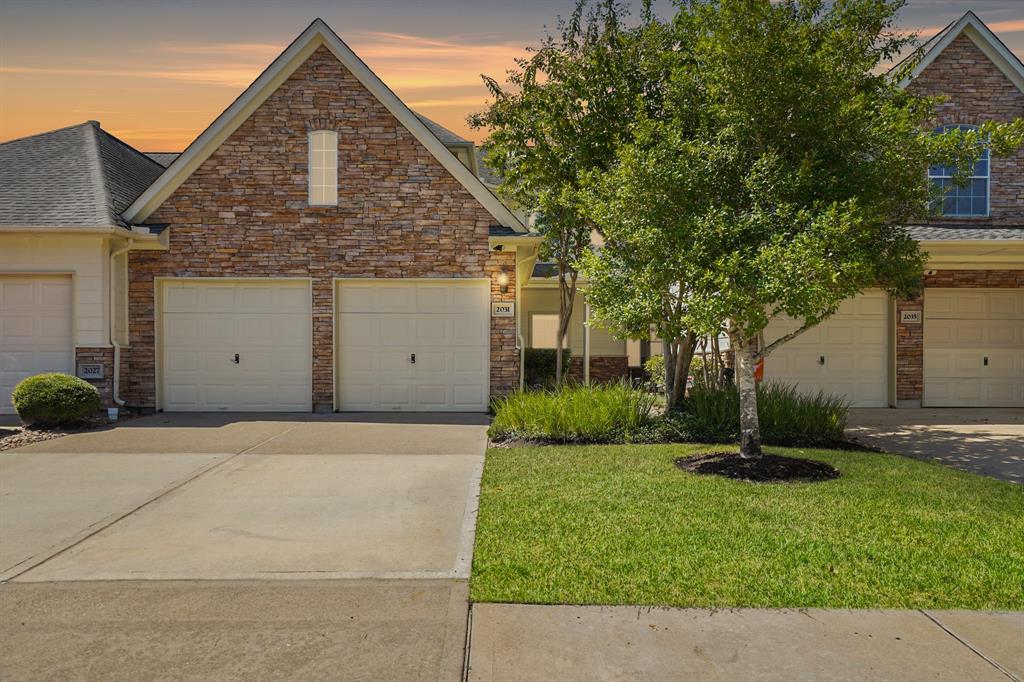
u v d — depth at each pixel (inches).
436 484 284.4
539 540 207.0
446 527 226.4
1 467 317.4
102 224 453.7
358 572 186.4
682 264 280.4
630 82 428.5
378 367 509.7
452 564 192.4
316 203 502.0
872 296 571.2
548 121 432.8
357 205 501.0
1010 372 571.5
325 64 496.4
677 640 148.7
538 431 387.5
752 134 307.7
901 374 566.3
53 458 337.1
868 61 326.6
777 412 387.2
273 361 506.3
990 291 569.9
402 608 164.4
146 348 498.9
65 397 414.0
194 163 495.5
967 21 538.9
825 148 303.7
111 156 564.4
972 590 173.3
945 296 569.9
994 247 495.2
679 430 387.5
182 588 176.2
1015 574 182.7
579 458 330.0
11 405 475.5
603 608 163.5
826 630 153.5
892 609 164.1
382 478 295.4
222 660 140.8
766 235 285.9
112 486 282.0
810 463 307.3
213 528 226.2
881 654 143.4
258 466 319.6
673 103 381.1
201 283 503.2
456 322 508.7
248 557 198.4
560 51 447.8
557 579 178.2
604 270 320.5
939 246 494.6
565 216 455.8
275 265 501.0
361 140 499.2
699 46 320.8
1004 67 546.6
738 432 384.2
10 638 149.8
